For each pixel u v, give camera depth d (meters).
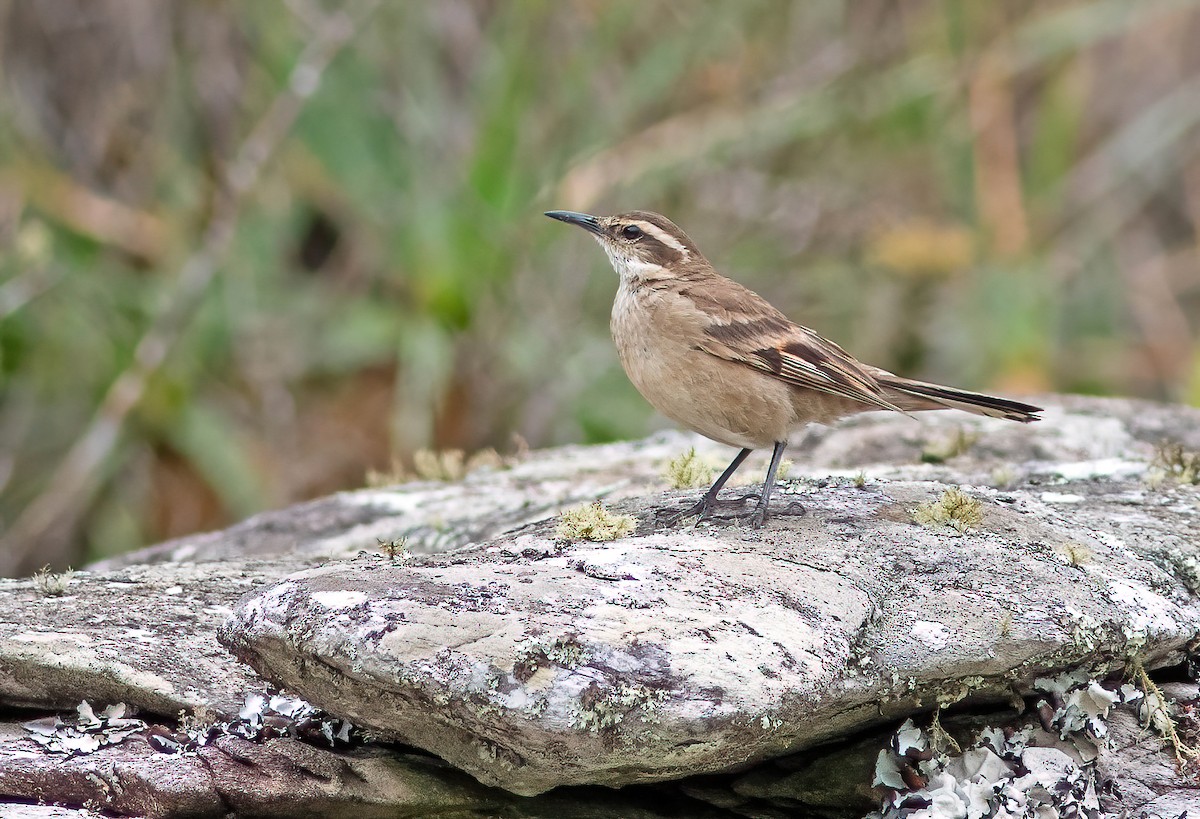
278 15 14.80
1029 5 16.58
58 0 14.95
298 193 14.97
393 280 14.66
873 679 5.77
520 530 7.55
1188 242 17.69
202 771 5.71
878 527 6.97
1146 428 10.96
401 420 13.98
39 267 13.74
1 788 5.73
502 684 5.15
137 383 13.30
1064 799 5.92
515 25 14.39
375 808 5.83
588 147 15.07
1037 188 16.45
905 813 5.96
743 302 8.33
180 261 14.40
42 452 14.03
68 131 15.10
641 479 10.24
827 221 16.67
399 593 5.53
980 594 6.26
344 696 5.51
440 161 14.62
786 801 6.33
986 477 9.27
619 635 5.39
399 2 14.68
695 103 16.08
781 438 8.38
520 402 14.39
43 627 6.68
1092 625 6.13
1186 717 6.46
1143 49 18.23
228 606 7.25
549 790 6.02
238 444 13.61
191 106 15.23
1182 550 7.22
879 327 15.94
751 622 5.64
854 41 16.77
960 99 16.42
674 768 5.61
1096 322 16.83
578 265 14.91
